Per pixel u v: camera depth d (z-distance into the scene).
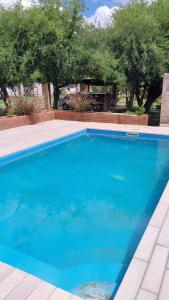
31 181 5.53
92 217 4.01
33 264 2.90
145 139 8.56
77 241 3.39
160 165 6.48
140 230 3.65
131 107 12.25
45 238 3.46
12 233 3.58
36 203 4.54
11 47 10.12
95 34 11.32
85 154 7.47
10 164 6.10
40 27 10.38
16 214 4.13
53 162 6.82
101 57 10.46
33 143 7.02
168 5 11.20
